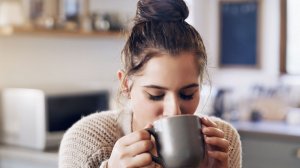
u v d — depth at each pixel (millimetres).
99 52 3379
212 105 3434
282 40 3904
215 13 4141
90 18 3111
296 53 3889
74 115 2670
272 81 3953
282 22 3898
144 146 900
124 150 911
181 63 907
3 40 2836
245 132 3162
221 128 1245
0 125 2748
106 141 1184
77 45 3244
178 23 978
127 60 986
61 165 1202
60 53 3141
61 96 2598
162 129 883
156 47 918
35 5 2846
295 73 3885
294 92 3709
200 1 4109
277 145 3076
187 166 883
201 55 956
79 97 2703
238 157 1253
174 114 903
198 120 904
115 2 3385
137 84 947
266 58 3986
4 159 2598
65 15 3010
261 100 3631
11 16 2707
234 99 3674
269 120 3502
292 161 3035
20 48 2916
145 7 1010
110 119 1215
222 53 4141
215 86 3939
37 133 2533
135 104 963
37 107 2523
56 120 2572
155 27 962
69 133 1225
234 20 4090
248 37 4039
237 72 4094
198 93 960
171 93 914
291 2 3891
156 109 930
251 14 4020
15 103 2648
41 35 2996
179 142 871
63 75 3156
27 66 2955
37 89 2613
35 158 2453
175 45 914
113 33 3205
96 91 2816
